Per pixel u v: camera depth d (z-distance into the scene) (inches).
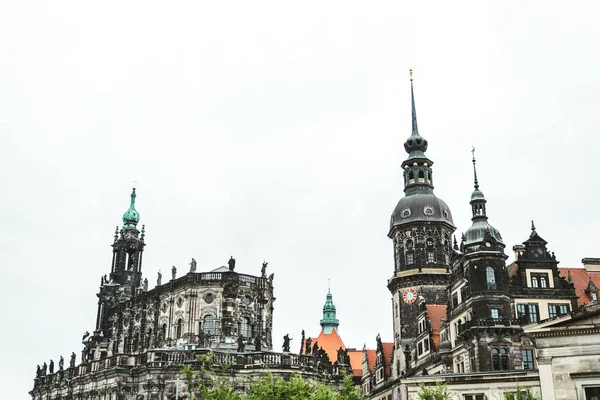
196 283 4269.2
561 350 1993.1
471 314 3469.5
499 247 3538.4
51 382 4877.0
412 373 4343.0
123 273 5757.9
